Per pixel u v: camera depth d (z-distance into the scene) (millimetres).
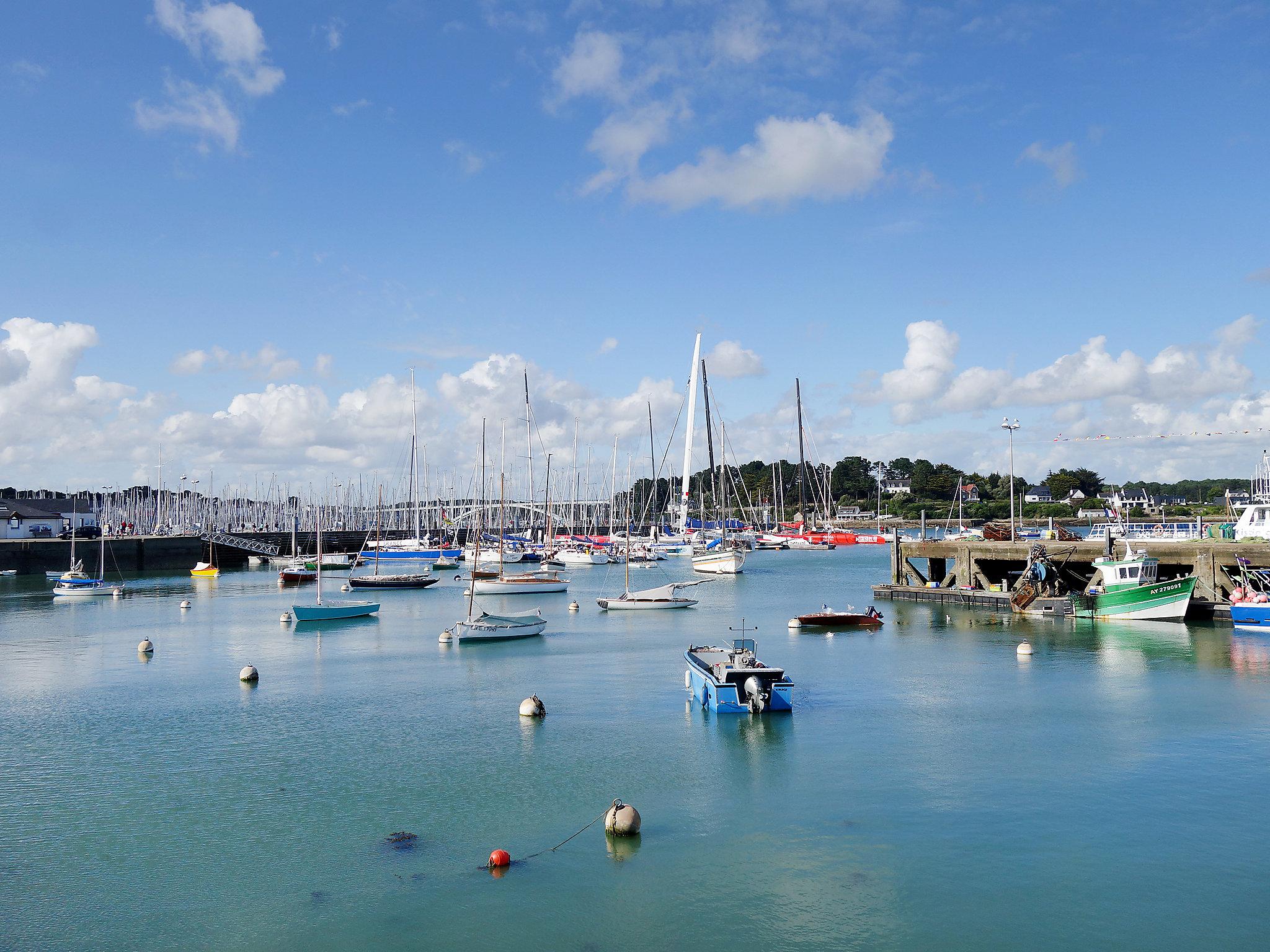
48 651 64125
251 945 21703
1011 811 29266
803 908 23078
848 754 35719
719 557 134750
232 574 147125
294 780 33375
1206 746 36000
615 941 21625
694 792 31422
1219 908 22922
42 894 24391
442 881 24812
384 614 87062
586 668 55469
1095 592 74312
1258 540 74438
